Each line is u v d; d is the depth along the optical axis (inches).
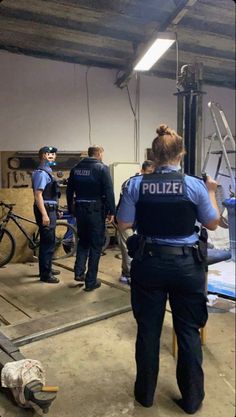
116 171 177.8
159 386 77.2
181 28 157.2
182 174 64.0
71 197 126.1
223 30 163.5
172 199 62.6
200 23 156.1
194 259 64.6
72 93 159.2
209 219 64.7
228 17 151.6
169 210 62.8
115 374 80.6
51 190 120.9
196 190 62.9
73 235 153.9
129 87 194.9
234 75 231.1
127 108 195.0
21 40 128.7
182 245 64.1
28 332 93.8
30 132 131.0
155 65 197.9
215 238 167.9
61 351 88.9
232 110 244.8
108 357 87.0
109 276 141.3
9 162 122.7
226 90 241.3
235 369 82.8
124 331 99.8
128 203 66.3
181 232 63.7
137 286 67.7
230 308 115.6
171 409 70.3
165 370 82.7
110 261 162.4
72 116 159.2
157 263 64.0
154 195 63.2
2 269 125.3
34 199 123.6
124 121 193.5
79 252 131.6
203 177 71.4
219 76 229.9
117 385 76.9
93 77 172.7
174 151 65.0
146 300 67.2
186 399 69.2
